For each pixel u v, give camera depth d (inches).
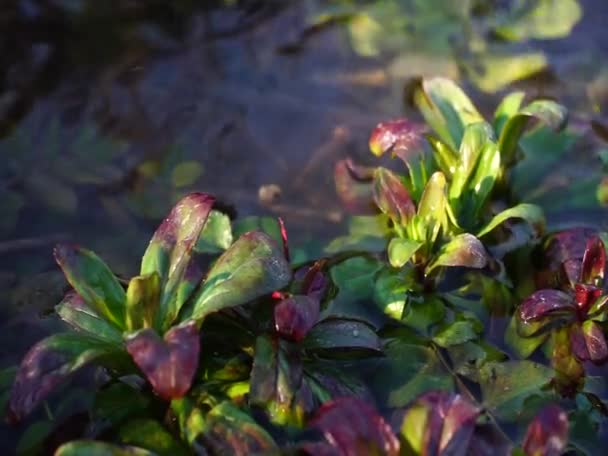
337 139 16.7
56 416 13.6
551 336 14.5
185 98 17.2
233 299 13.0
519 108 16.9
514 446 13.3
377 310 14.7
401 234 15.0
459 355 14.2
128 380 13.9
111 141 16.5
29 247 15.2
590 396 14.0
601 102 17.4
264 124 16.9
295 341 13.3
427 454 12.3
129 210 15.7
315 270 13.8
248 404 13.4
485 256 14.3
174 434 13.3
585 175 16.3
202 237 15.1
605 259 14.3
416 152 15.3
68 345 13.0
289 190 16.1
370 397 13.8
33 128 16.6
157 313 13.3
